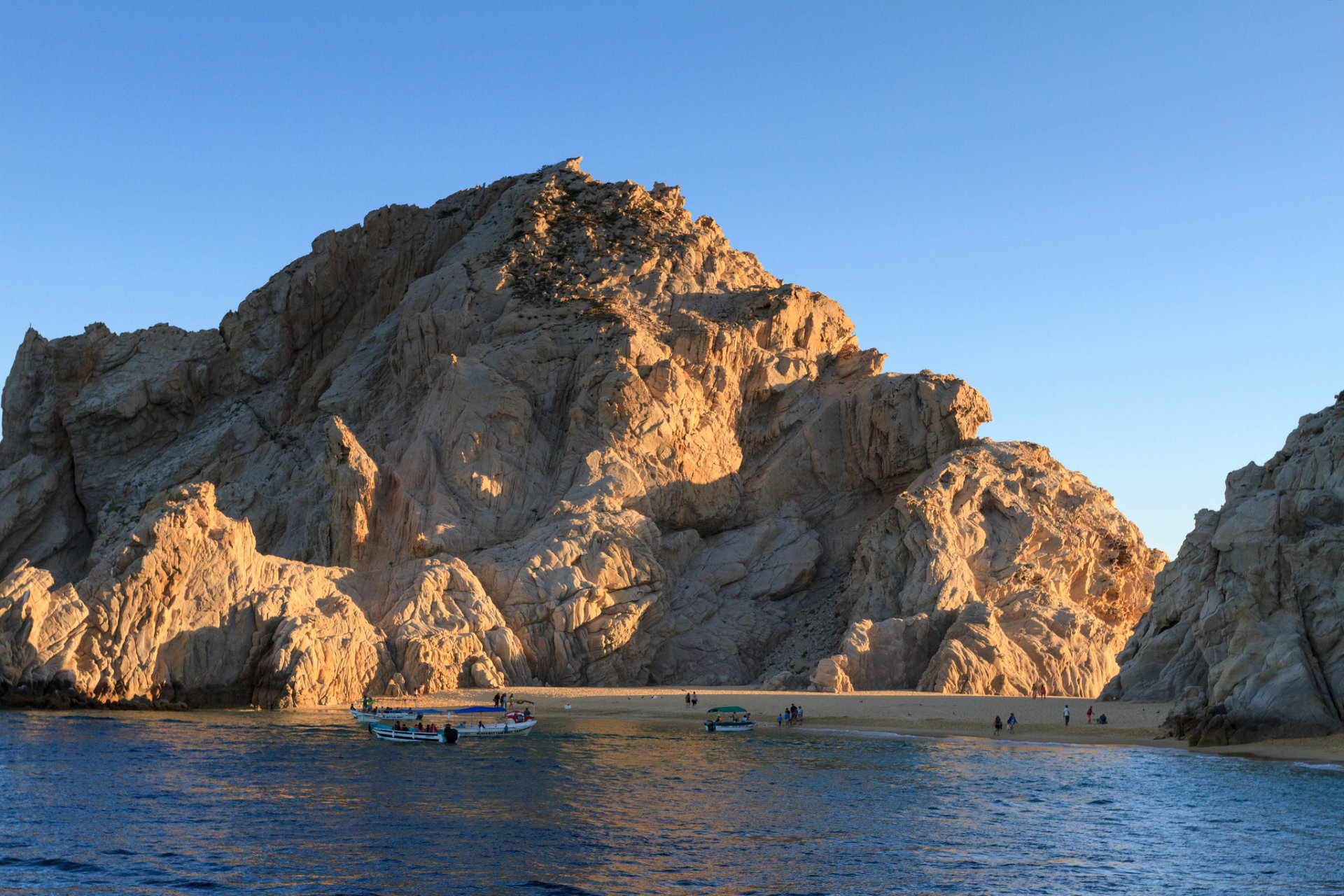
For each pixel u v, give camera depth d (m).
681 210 151.25
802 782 56.62
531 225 140.12
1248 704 68.56
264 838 43.38
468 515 109.50
